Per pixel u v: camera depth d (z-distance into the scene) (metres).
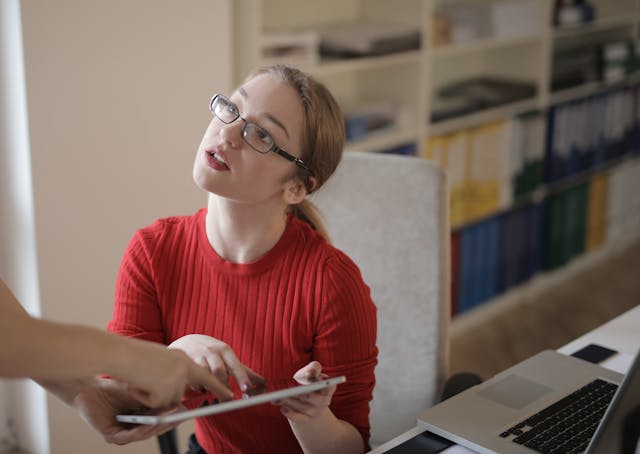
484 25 3.36
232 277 1.39
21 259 2.20
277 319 1.38
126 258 1.45
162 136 2.31
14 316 0.88
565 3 3.88
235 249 1.39
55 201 2.14
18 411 2.37
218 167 1.29
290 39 2.64
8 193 2.18
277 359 1.39
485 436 1.31
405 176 1.74
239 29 2.47
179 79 2.31
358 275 1.41
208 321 1.41
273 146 1.28
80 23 2.08
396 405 1.80
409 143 3.10
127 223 2.30
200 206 2.46
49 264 2.17
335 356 1.37
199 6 2.30
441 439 1.33
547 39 3.70
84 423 2.35
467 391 1.45
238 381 1.18
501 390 1.46
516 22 3.50
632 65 4.35
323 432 1.32
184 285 1.42
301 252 1.39
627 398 1.11
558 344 3.52
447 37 3.19
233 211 1.34
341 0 3.14
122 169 2.25
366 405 1.42
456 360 3.34
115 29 2.14
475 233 3.53
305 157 1.33
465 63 3.79
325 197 1.78
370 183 1.76
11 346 0.87
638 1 4.38
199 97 2.37
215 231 1.39
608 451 1.15
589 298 4.00
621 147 4.43
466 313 3.63
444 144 3.27
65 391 1.17
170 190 2.37
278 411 1.39
